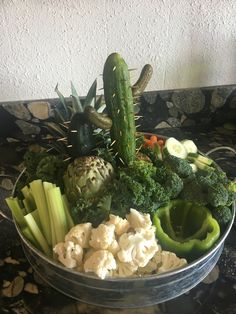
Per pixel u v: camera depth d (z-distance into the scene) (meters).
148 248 0.58
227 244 0.75
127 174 0.67
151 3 0.87
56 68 0.92
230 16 0.92
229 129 1.07
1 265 0.69
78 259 0.58
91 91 0.78
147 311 0.62
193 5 0.89
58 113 0.83
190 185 0.68
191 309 0.63
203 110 1.04
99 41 0.90
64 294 0.64
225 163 0.94
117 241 0.59
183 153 0.79
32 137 1.00
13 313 0.62
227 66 1.00
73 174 0.67
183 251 0.61
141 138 0.80
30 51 0.88
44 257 0.58
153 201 0.65
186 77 1.00
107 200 0.64
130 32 0.90
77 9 0.85
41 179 0.71
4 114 0.95
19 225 0.66
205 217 0.65
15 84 0.93
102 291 0.58
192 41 0.94
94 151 0.72
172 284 0.59
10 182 0.89
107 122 0.64
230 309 0.63
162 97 1.00
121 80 0.65
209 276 0.68
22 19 0.84
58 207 0.64
